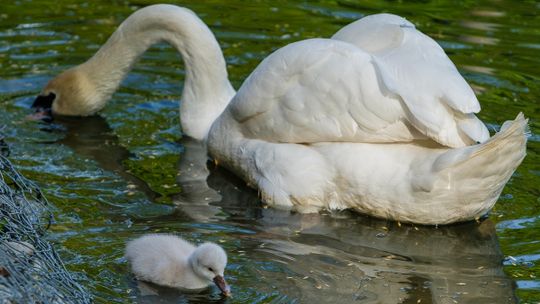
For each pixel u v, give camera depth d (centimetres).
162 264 1055
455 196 1195
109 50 1619
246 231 1213
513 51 1797
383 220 1261
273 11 2012
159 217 1238
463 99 1170
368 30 1327
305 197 1284
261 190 1317
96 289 1033
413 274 1107
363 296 1045
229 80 1681
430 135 1184
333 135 1259
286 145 1312
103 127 1576
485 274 1110
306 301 1025
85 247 1128
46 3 2050
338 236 1210
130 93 1698
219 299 1031
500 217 1255
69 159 1431
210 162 1451
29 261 975
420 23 1934
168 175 1392
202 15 1980
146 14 1584
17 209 1052
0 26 1906
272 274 1087
